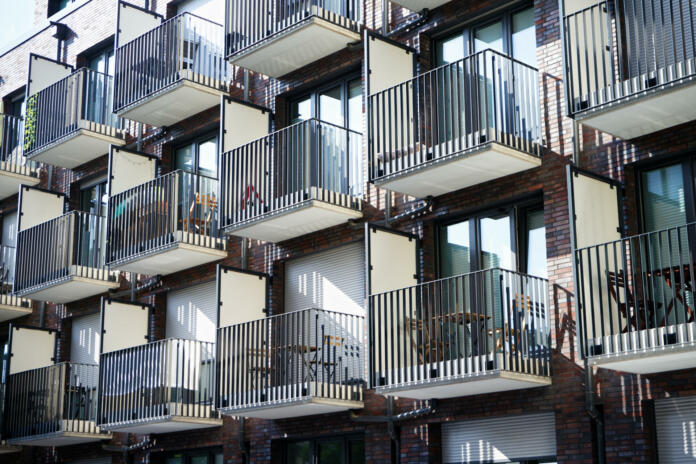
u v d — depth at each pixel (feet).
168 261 66.90
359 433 56.44
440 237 54.70
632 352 40.68
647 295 44.47
